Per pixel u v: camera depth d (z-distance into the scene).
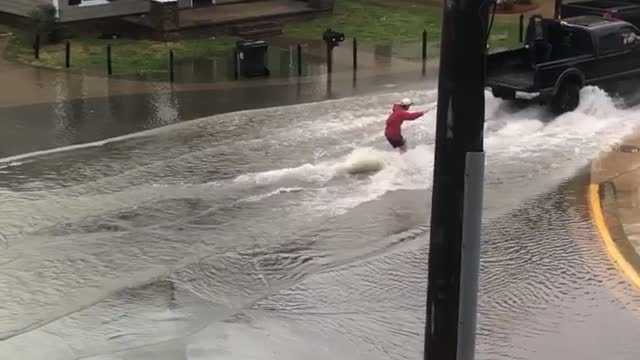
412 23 28.33
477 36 4.75
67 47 21.14
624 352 7.78
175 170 13.64
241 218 11.59
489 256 10.12
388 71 21.28
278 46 24.44
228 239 10.86
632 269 9.66
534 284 9.31
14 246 10.55
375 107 17.66
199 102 18.12
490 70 16.88
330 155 14.36
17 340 8.20
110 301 9.08
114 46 24.02
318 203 12.16
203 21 25.78
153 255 10.34
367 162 13.50
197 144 15.09
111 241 10.76
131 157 14.32
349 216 11.65
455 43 4.77
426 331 5.32
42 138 15.31
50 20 24.25
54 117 16.70
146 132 15.83
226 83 19.94
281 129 16.03
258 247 10.60
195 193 12.57
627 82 17.61
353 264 10.08
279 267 10.01
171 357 7.84
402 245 10.65
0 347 8.05
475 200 4.95
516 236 10.77
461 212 4.98
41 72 20.67
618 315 8.53
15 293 9.27
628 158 14.01
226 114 17.17
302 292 9.31
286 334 8.31
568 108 16.39
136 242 10.73
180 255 10.34
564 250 10.27
